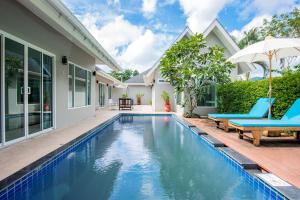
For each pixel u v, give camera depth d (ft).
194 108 45.93
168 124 38.81
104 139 25.72
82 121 35.99
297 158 15.58
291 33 66.39
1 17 16.58
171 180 13.48
